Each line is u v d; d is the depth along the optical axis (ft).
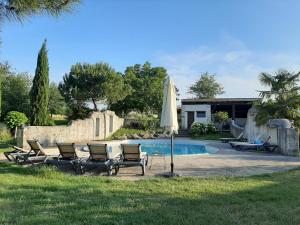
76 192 22.45
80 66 119.55
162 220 15.99
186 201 20.03
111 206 18.54
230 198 20.86
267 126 61.52
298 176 29.35
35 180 26.76
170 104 32.65
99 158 33.24
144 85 136.77
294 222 15.97
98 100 121.39
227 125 109.81
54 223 15.35
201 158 44.60
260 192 22.53
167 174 30.55
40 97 78.33
